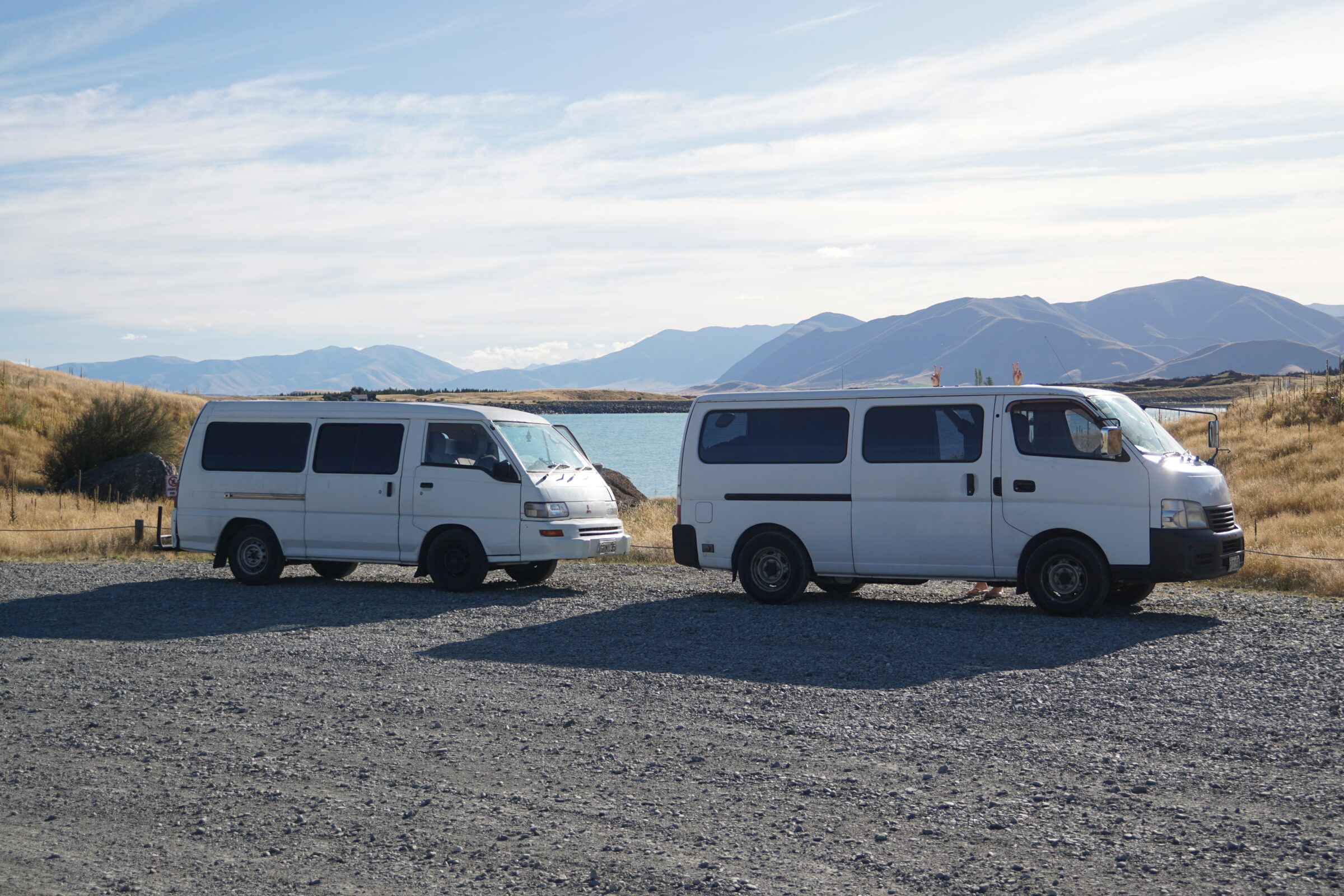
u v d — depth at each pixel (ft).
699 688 25.22
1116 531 33.86
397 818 16.85
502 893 13.97
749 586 39.04
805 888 13.91
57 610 38.99
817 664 27.63
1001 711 22.41
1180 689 23.81
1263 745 19.49
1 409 127.34
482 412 43.98
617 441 331.57
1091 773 18.20
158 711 23.85
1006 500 35.37
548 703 24.04
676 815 16.74
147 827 16.66
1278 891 13.37
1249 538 49.83
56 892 14.29
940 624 33.19
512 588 44.70
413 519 43.83
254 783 18.69
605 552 44.01
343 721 22.74
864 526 37.37
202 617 36.96
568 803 17.38
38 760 20.29
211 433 47.26
